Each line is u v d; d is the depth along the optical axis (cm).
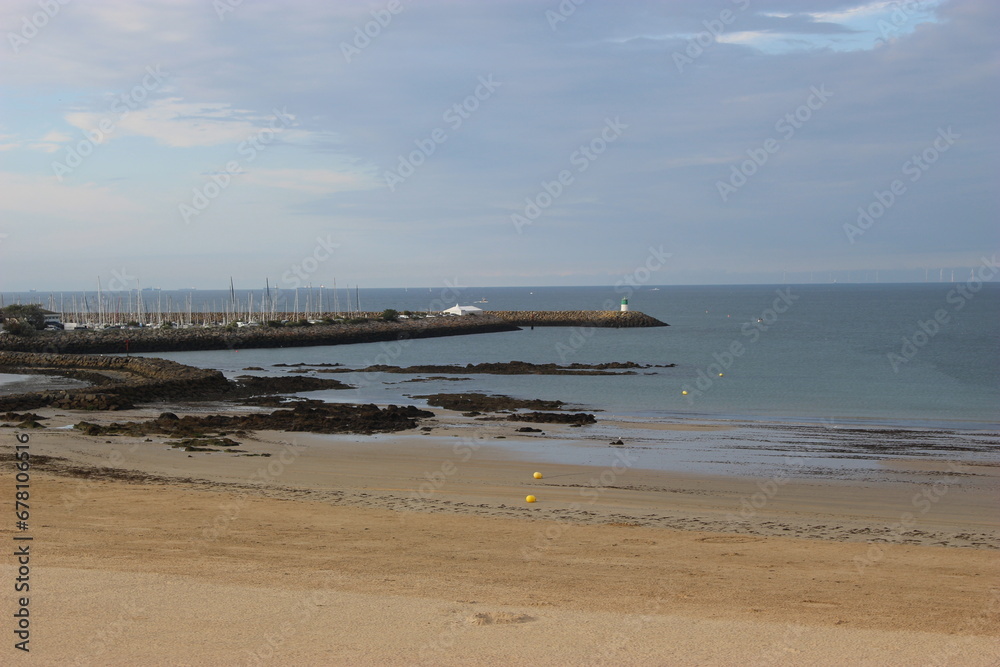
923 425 3247
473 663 636
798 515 1681
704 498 1852
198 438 2627
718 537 1392
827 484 2039
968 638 745
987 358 6475
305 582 922
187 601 809
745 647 697
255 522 1377
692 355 7031
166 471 2036
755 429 3066
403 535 1309
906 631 772
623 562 1152
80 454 2266
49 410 3450
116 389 3769
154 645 666
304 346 8694
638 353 7338
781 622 795
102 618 742
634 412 3628
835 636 741
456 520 1480
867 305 19012
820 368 5741
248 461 2244
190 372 4766
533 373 5459
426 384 4881
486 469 2197
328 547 1185
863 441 2788
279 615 766
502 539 1309
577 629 741
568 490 1919
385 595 862
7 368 5831
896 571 1148
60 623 723
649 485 2002
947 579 1099
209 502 1568
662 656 665
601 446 2630
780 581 1050
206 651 654
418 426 3055
